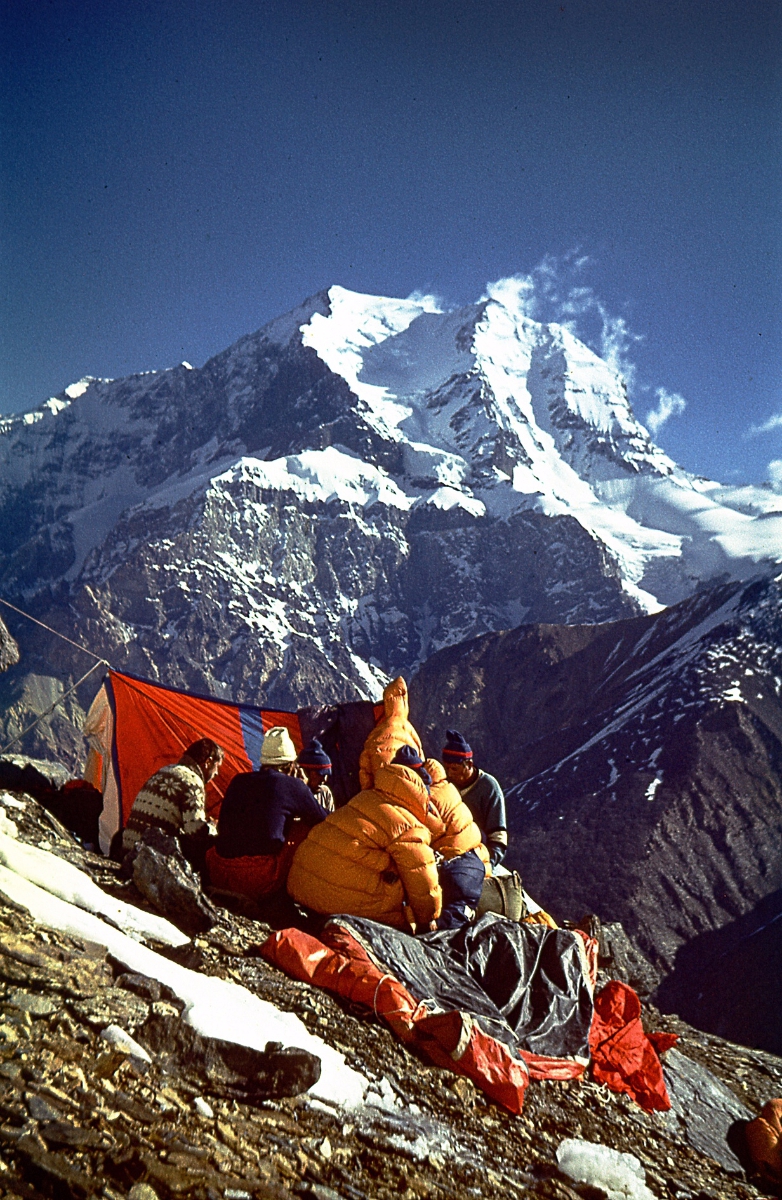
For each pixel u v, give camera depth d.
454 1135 4.92
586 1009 6.69
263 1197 3.65
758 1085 9.41
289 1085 4.46
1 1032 3.89
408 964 6.18
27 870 5.57
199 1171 3.61
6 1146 3.32
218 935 6.26
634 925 121.00
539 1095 5.93
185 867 6.53
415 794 6.89
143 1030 4.32
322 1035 5.29
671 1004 108.25
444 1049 5.62
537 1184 4.81
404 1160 4.43
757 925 120.81
